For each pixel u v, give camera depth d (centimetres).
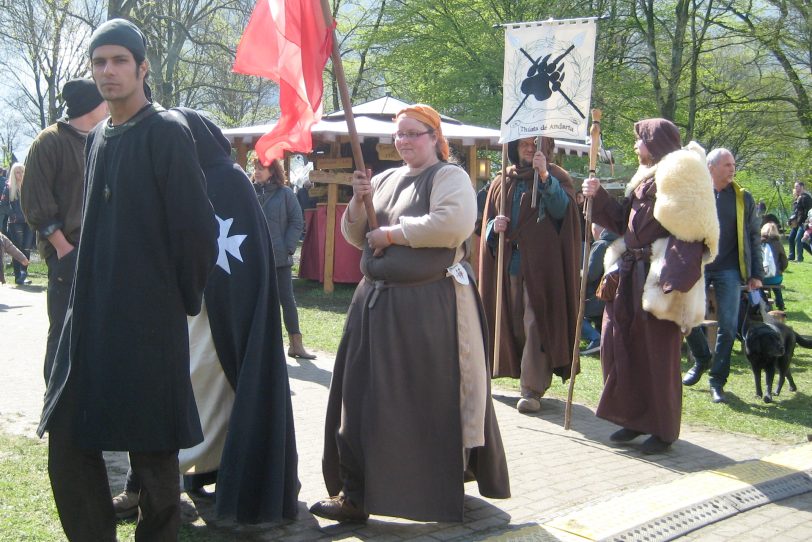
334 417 384
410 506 354
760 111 2644
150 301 284
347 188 1321
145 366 283
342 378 382
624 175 2347
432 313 362
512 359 617
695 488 428
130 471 364
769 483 445
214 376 369
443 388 361
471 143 1255
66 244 425
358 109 1380
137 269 284
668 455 504
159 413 285
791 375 733
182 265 288
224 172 370
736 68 2650
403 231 360
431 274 365
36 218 423
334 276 1240
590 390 683
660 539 371
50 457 291
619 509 394
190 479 394
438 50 2423
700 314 496
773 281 1096
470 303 374
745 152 2947
